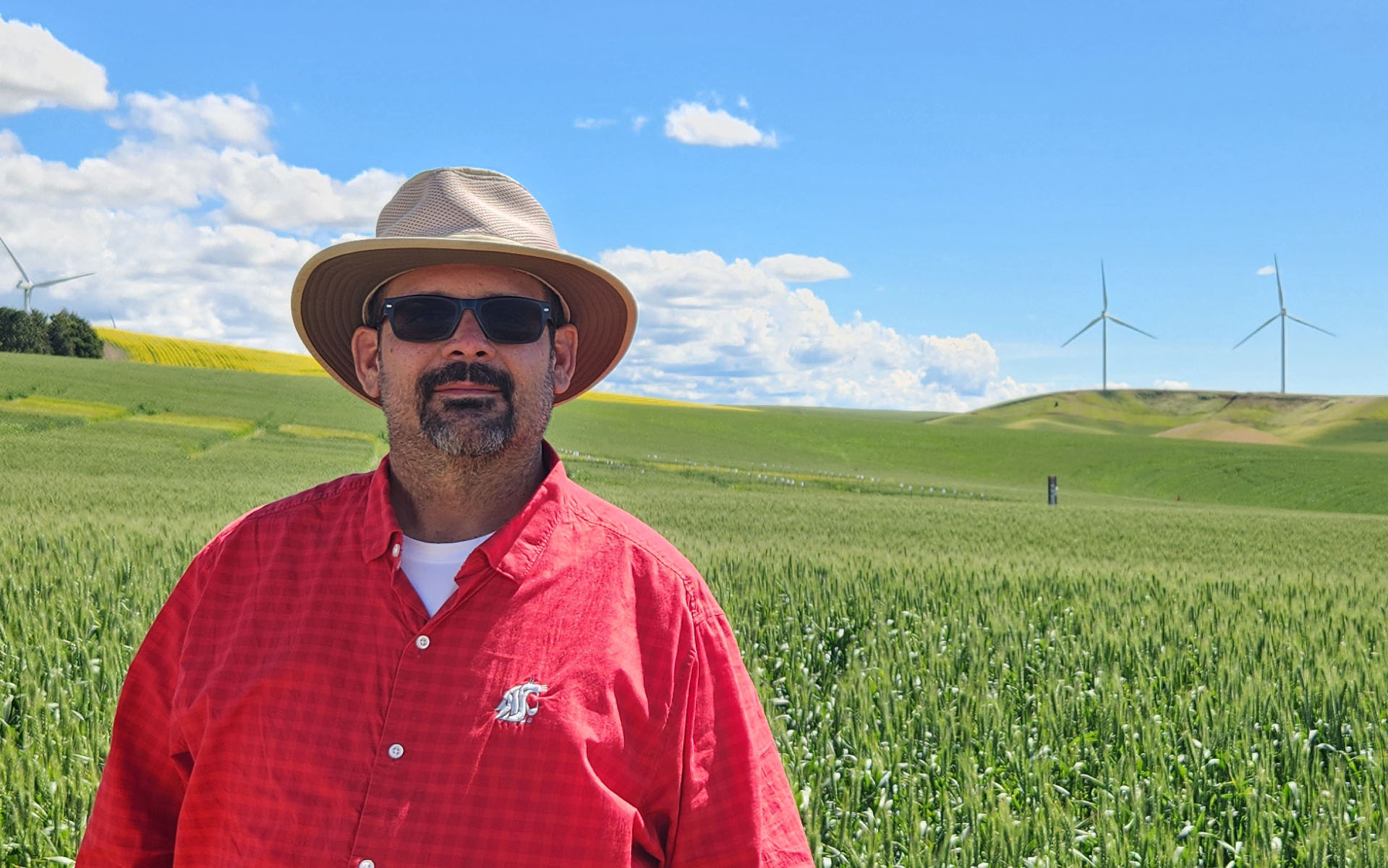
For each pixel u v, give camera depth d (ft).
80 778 16.38
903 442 302.25
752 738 7.12
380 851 6.19
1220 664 27.12
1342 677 25.14
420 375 7.27
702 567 45.62
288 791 6.46
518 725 6.36
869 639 30.58
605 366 9.52
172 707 7.30
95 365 260.21
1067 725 22.75
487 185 8.05
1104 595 41.78
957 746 20.58
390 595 6.81
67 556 39.73
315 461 163.12
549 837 6.21
